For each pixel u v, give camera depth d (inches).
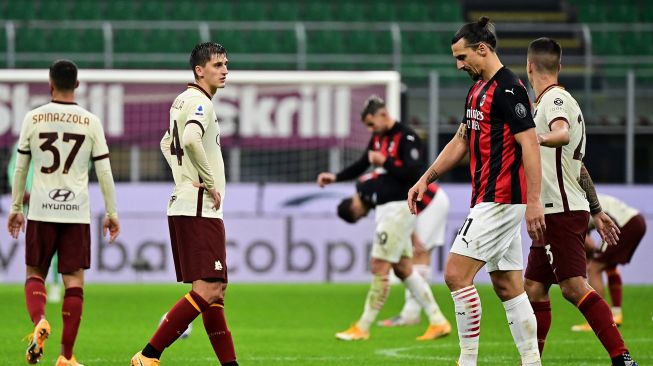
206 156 885.8
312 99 2491.4
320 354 1183.6
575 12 3742.6
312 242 2359.7
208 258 879.7
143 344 1283.2
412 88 3036.4
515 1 3855.8
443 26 3506.4
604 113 2992.1
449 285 878.4
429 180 927.7
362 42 3447.3
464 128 912.3
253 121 2490.2
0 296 1980.8
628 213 1491.1
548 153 949.8
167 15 3508.9
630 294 2096.5
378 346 1270.9
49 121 999.0
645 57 3467.0
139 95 2470.5
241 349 1234.0
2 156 2455.7
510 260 888.9
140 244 2332.7
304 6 3614.7
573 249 948.0
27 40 3275.1
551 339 1347.2
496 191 856.9
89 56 2982.3
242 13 3553.2
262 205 2454.5
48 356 1159.6
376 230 1343.5
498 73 860.6
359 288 2219.5
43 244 1000.9
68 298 996.6
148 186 2449.6
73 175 1007.6
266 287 2235.5
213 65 901.8
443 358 1147.3
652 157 3085.6
